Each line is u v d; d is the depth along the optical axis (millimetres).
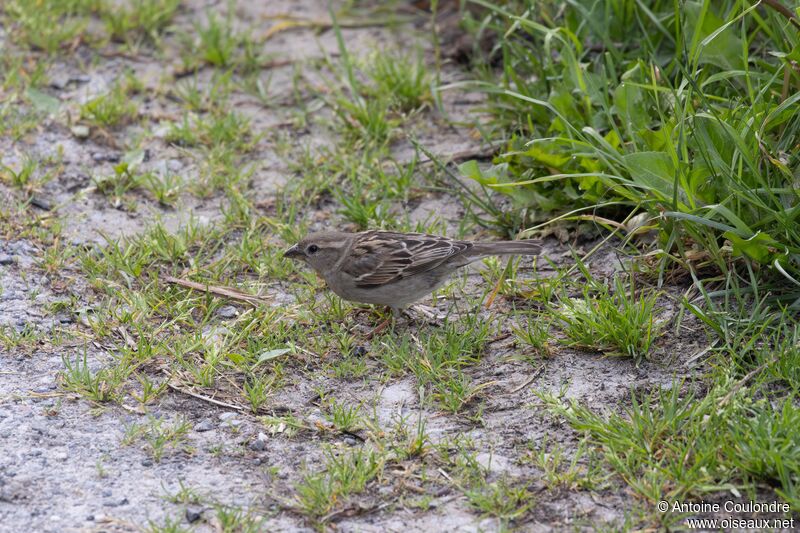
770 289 10492
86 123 14648
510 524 8148
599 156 10992
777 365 9508
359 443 9203
